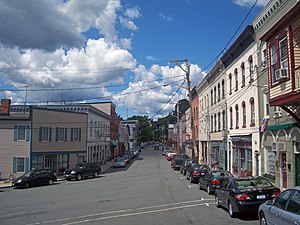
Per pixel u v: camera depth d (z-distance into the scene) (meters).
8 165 38.78
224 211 14.72
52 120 42.28
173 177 33.25
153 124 179.38
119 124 93.00
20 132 39.16
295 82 14.68
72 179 37.03
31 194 24.48
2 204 19.62
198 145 52.19
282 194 9.09
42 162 40.62
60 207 17.72
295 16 14.56
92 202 19.09
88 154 50.94
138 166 51.75
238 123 29.20
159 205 16.97
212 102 40.56
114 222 13.18
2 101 39.28
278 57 16.38
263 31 22.73
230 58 31.38
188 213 14.48
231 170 31.33
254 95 24.72
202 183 22.28
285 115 19.11
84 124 48.47
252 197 12.68
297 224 7.63
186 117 74.25
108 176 38.56
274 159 20.91
